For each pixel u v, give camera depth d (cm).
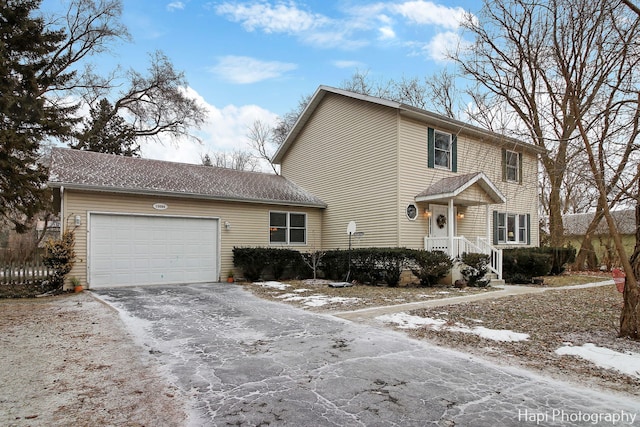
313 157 1744
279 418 338
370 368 466
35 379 432
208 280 1383
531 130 755
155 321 729
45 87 1689
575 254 1783
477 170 1567
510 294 1049
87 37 2339
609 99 656
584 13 670
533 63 804
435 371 456
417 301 926
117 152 2708
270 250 1428
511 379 431
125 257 1228
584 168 619
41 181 1237
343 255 1379
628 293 585
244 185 1596
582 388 406
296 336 616
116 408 359
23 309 846
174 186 1342
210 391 399
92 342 584
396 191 1338
